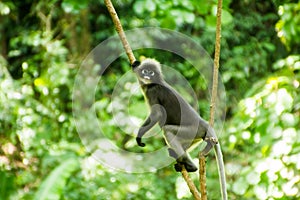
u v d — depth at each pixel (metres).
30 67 15.92
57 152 12.57
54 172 10.97
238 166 12.98
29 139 13.52
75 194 12.00
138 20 16.97
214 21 12.34
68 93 15.47
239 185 9.44
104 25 19.06
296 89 10.27
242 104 10.02
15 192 11.48
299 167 8.98
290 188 9.06
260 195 9.23
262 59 17.22
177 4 12.30
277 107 9.16
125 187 12.84
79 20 18.56
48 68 15.36
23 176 12.57
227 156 13.36
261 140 9.35
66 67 15.42
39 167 13.03
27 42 16.89
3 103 13.76
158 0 12.27
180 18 12.17
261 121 9.26
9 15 19.41
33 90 16.00
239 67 17.33
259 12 19.33
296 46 17.83
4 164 12.77
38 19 19.06
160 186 13.74
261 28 18.94
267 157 9.32
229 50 18.19
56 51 16.02
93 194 12.24
